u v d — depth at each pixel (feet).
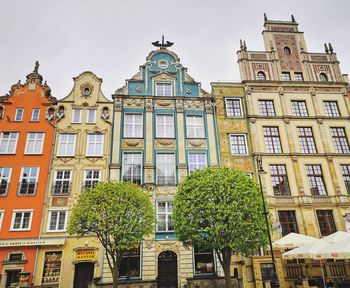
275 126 90.33
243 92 93.91
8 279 64.49
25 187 73.05
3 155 75.56
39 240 66.74
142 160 80.07
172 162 81.46
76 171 76.13
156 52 95.86
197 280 66.85
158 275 68.95
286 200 80.38
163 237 72.08
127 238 54.49
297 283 57.72
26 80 84.69
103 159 78.43
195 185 59.72
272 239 74.79
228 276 54.60
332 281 55.31
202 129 87.25
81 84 86.43
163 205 75.72
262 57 101.45
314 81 97.25
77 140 79.61
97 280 64.90
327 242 52.75
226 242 53.83
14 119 79.97
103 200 56.90
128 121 84.89
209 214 55.26
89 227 55.42
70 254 67.56
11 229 68.23
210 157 82.79
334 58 103.86
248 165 83.46
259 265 59.06
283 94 94.58
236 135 87.40
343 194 82.69
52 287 62.39
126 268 68.59
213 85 93.45
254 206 56.39
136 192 59.98
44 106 82.58
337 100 96.53
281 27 107.96
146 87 90.02
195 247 72.43
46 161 76.18
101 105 84.69
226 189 57.36
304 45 104.88
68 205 72.28
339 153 88.28
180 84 92.38
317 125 91.61
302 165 85.35
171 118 87.30
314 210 79.87
